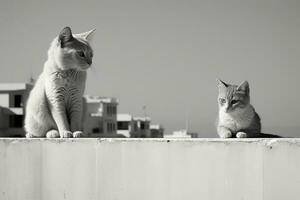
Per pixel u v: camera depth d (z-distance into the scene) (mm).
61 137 3521
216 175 3207
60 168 3398
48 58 3598
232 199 3191
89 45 3611
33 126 3631
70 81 3582
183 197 3246
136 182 3303
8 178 3463
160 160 3271
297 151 3121
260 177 3158
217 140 3203
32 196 3436
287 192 3135
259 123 3707
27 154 3439
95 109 14328
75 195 3381
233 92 3605
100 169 3348
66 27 3531
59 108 3580
